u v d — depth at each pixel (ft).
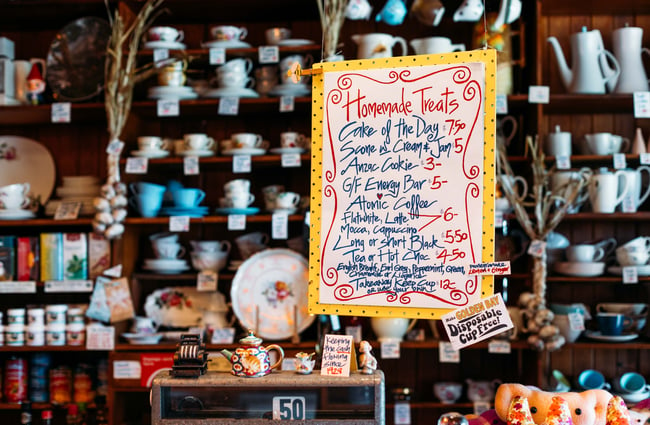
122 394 10.30
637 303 10.63
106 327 10.05
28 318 10.25
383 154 5.48
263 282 10.18
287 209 10.21
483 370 11.07
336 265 5.51
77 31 10.87
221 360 5.74
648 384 10.68
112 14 10.85
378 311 5.40
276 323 10.05
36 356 10.67
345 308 5.47
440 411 11.13
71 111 10.53
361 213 5.49
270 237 11.28
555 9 10.79
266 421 5.20
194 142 10.29
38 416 10.91
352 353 5.45
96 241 10.21
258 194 11.39
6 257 10.28
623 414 5.22
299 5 10.64
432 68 5.43
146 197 10.18
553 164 10.24
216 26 11.48
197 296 11.02
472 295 5.21
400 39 10.09
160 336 10.21
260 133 11.45
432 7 9.77
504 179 9.70
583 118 11.07
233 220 10.01
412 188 5.40
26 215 10.42
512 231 10.17
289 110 10.12
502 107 9.80
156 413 5.24
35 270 10.27
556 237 10.24
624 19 11.05
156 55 10.25
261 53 10.22
